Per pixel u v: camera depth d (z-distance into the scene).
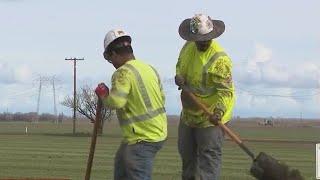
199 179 22.92
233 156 87.31
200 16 22.38
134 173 21.05
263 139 169.12
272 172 20.38
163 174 54.47
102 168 60.81
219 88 22.36
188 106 22.89
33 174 53.81
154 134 21.14
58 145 116.19
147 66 21.36
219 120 21.77
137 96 20.88
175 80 22.81
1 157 78.25
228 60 22.50
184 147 23.58
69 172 56.41
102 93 20.73
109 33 21.09
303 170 63.44
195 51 22.88
